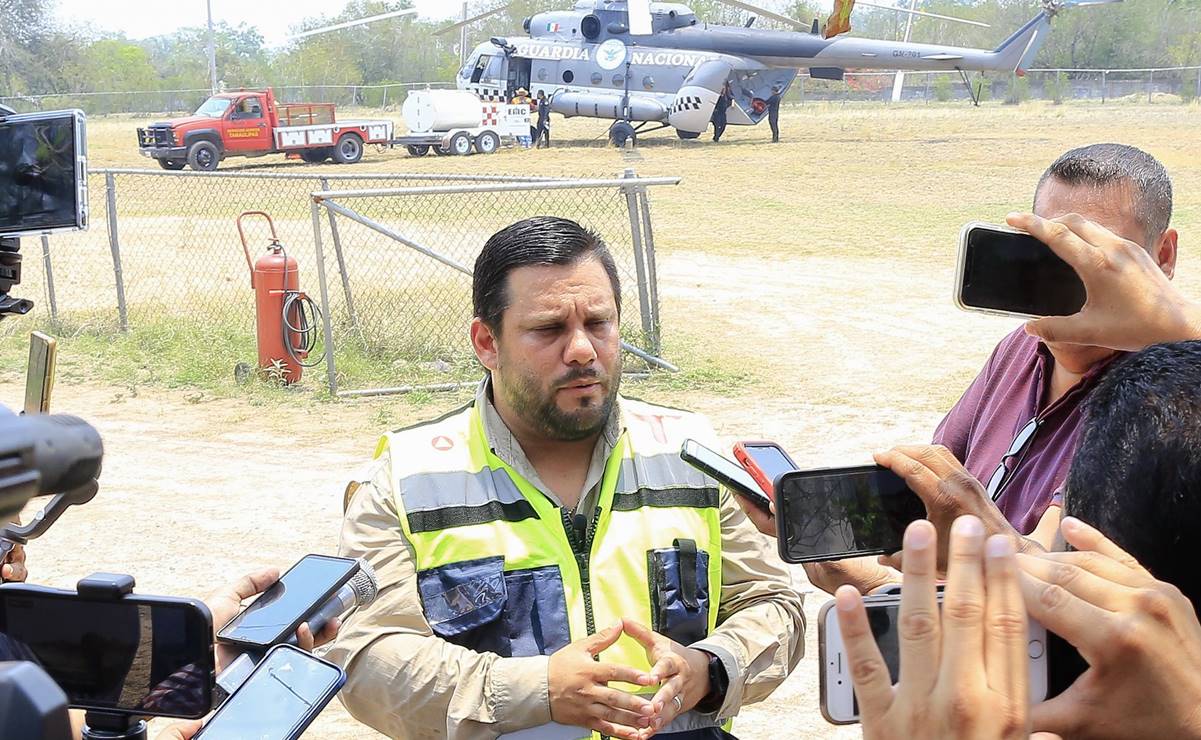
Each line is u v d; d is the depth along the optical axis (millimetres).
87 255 18672
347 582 2254
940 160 32688
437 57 97250
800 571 6285
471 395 10469
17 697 747
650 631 2518
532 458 2770
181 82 90562
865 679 1128
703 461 2387
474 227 20609
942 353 12297
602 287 2693
